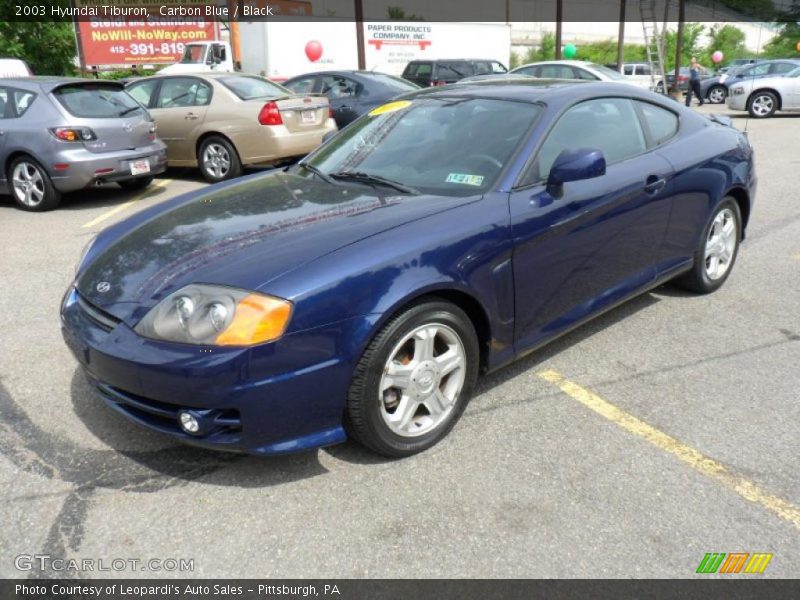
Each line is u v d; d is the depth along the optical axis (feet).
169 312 7.79
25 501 8.20
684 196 12.82
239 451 7.93
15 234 20.95
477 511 7.93
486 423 9.80
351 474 8.65
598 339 12.64
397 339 8.34
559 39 85.30
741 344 12.36
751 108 56.34
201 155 28.99
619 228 11.37
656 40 86.22
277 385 7.64
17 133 23.43
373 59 67.31
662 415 9.98
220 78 28.78
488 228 9.22
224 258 8.31
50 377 11.35
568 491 8.27
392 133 11.73
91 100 24.34
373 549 7.37
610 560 7.18
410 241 8.53
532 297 10.08
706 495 8.19
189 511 8.01
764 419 9.83
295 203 10.03
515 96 11.37
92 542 7.54
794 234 19.71
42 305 14.67
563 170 9.65
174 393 7.66
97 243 10.50
